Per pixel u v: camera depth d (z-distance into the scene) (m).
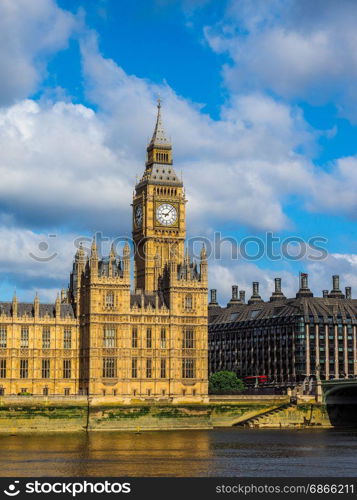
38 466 158.38
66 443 196.38
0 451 180.38
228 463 163.88
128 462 163.88
